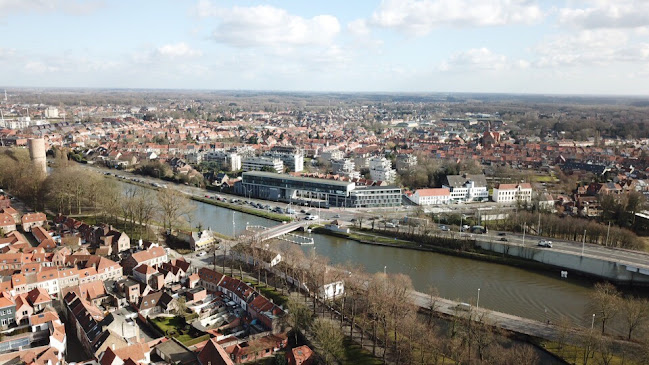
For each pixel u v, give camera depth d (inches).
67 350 6855.3
